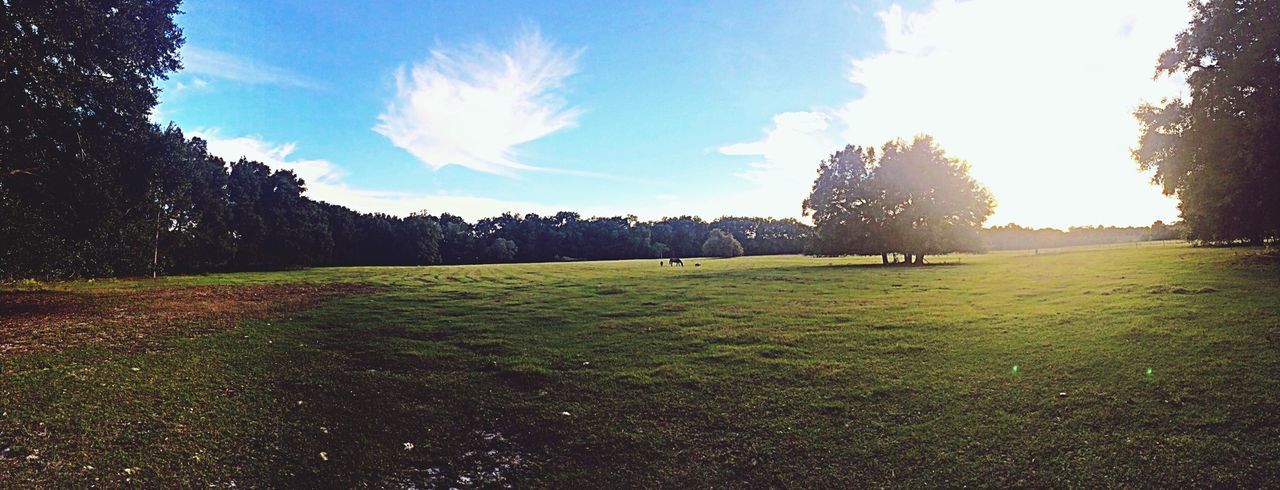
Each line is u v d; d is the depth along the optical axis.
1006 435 7.66
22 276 26.41
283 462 7.26
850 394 9.65
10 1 17.67
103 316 20.03
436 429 8.54
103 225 23.95
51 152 20.97
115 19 20.48
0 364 11.48
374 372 11.71
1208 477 6.29
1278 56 24.47
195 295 30.28
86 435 7.61
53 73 18.91
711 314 19.61
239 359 12.79
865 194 59.25
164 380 10.58
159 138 25.27
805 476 6.86
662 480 6.89
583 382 10.87
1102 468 6.62
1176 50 29.00
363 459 7.45
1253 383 8.80
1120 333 12.82
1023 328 14.45
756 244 145.00
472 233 131.00
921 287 27.80
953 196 56.34
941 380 10.20
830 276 38.00
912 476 6.74
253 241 81.12
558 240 135.62
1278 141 23.98
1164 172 30.31
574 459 7.53
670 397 9.83
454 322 18.70
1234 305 15.21
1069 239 157.50
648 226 164.62
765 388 10.16
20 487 6.15
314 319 19.97
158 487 6.39
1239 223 27.41
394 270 64.25
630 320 18.56
